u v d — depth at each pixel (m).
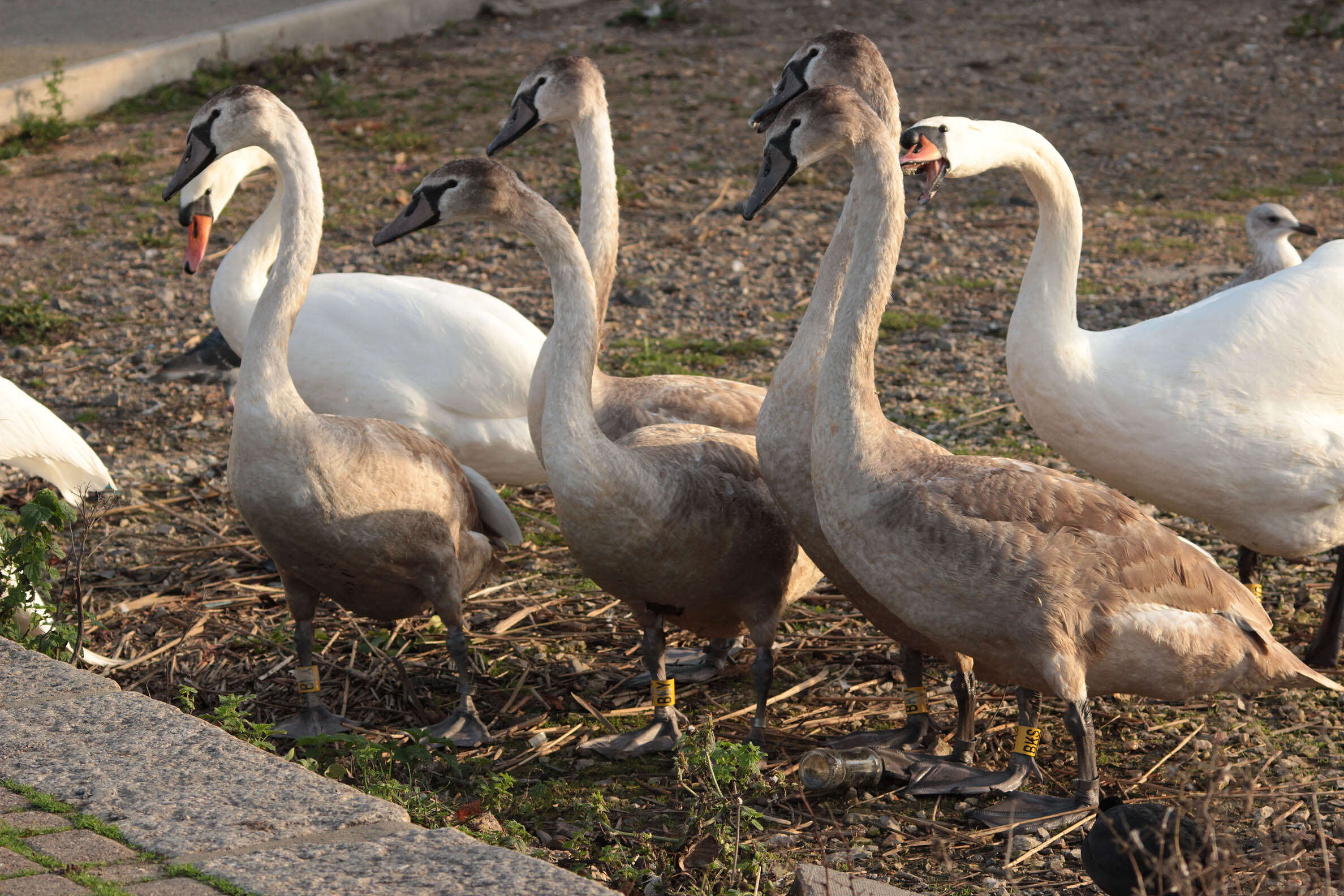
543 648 9.39
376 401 10.48
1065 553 6.55
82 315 16.86
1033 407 8.63
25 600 8.09
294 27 29.00
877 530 6.75
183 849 5.03
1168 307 16.34
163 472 12.53
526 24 31.67
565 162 22.84
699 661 9.22
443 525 8.12
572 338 7.54
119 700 6.30
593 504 7.35
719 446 7.92
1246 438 8.20
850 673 8.96
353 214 20.44
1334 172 22.03
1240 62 28.22
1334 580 8.80
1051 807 7.00
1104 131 24.38
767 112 8.91
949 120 8.38
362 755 7.09
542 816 7.24
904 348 15.47
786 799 7.19
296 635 8.30
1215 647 6.84
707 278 17.98
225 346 13.40
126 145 24.00
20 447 8.95
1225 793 6.32
